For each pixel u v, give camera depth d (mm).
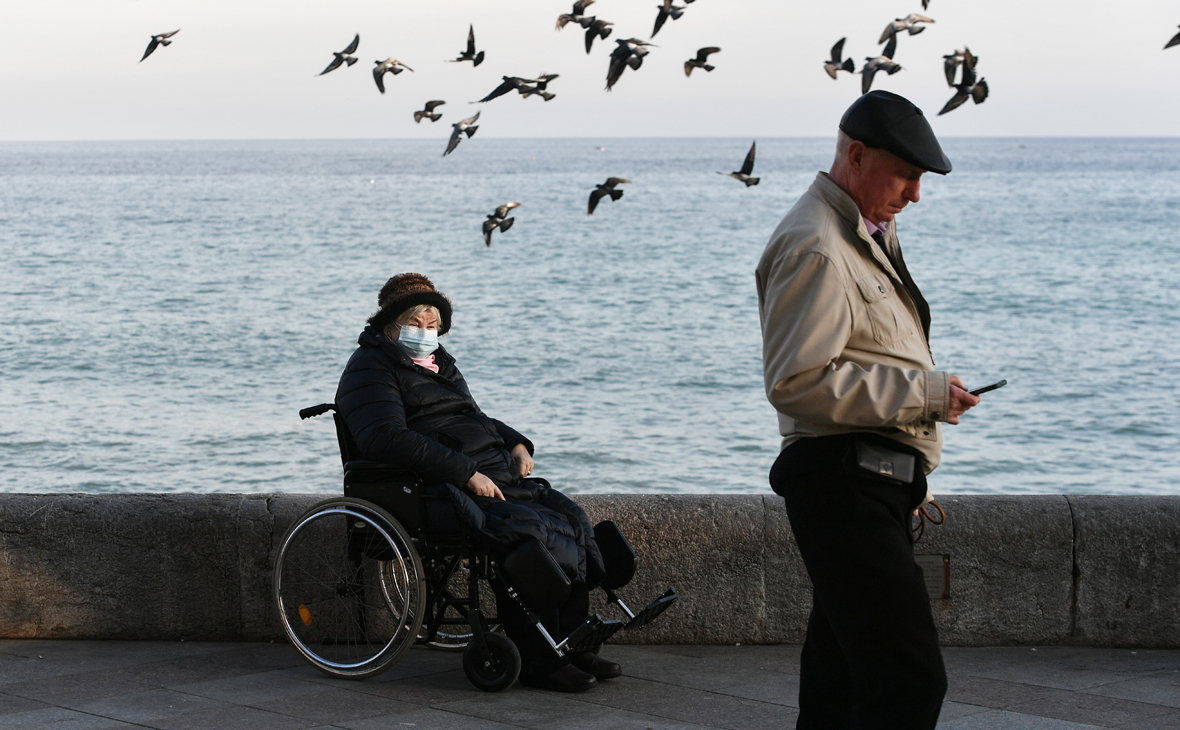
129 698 4137
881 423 2771
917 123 2930
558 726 3826
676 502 4910
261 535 4922
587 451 16891
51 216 74875
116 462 15836
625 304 33406
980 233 60625
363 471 4457
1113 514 4758
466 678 4438
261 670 4535
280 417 18688
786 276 2863
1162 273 41562
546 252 50156
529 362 24047
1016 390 21938
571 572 4316
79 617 4992
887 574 2816
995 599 4781
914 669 2814
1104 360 24953
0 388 21141
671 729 3799
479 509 4277
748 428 18406
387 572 4840
